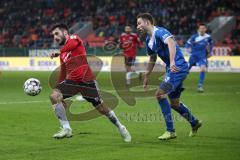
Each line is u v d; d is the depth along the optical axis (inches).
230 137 689.0
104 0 3198.8
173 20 2842.0
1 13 3380.9
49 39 2891.2
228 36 2780.5
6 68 2716.5
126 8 3085.6
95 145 636.1
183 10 2910.9
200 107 1038.4
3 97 1254.3
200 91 1371.8
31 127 786.2
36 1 3371.1
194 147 616.7
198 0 2945.4
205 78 1899.6
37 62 2628.0
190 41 1397.6
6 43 3100.4
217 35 2768.2
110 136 705.6
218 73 2196.1
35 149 611.5
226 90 1422.2
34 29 3134.8
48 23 3191.4
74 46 661.3
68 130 677.9
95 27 3090.6
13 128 776.3
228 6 2915.8
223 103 1106.7
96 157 561.3
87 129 766.5
